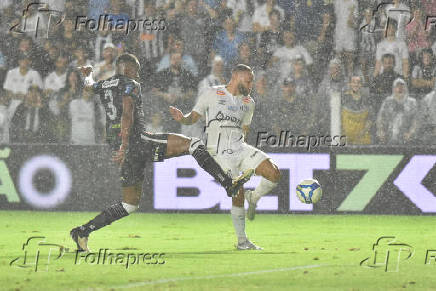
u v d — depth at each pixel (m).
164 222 34.97
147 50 44.88
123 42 45.16
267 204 39.19
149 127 39.38
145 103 39.38
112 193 39.78
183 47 44.62
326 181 39.19
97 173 39.78
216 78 42.47
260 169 24.95
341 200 39.22
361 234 30.12
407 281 17.53
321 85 43.41
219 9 45.16
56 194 39.91
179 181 39.38
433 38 44.75
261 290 15.93
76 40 45.06
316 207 39.16
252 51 44.66
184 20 45.06
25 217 36.81
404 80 43.84
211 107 24.75
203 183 39.31
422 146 39.16
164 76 43.72
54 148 39.91
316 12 45.31
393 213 39.16
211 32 44.91
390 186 39.16
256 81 42.53
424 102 39.84
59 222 34.62
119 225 33.47
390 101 39.44
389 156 39.16
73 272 19.03
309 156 39.19
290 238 28.44
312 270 19.31
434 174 39.09
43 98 41.47
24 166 40.03
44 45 44.38
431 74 44.34
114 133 23.75
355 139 39.44
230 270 19.31
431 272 19.22
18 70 42.94
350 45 44.94
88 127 40.59
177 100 39.56
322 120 39.25
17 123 40.84
